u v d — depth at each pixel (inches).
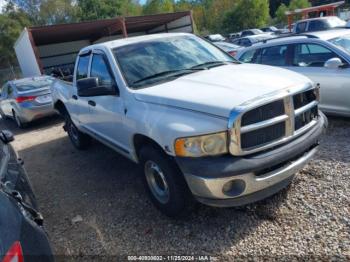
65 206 169.9
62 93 244.1
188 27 891.4
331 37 240.8
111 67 162.4
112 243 132.9
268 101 115.4
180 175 128.0
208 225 133.8
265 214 135.2
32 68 705.0
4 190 92.0
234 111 110.2
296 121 128.3
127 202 162.4
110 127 171.2
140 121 135.9
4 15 1883.6
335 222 124.3
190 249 122.3
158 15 831.7
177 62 165.0
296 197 143.3
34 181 212.5
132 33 1032.2
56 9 2052.2
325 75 224.8
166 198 138.3
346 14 1337.4
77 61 209.6
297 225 126.1
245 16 1907.0
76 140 256.5
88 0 1936.5
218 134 112.4
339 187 146.0
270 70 149.6
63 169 225.0
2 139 145.5
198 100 119.9
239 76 139.9
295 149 122.5
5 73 1344.7
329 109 228.1
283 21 1931.6
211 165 111.4
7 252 68.1
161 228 136.8
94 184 190.4
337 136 205.5
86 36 974.4
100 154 241.1
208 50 182.5
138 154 153.7
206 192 114.1
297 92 125.2
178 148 117.1
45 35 786.2
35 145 308.3
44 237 86.3
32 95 381.1
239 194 115.3
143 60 162.9
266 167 115.4
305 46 241.3
